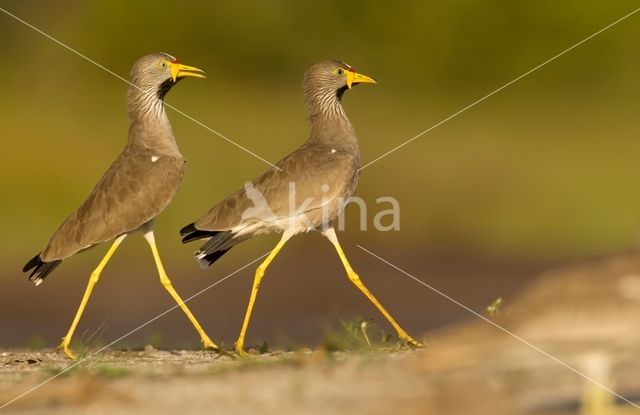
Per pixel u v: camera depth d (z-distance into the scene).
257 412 7.99
